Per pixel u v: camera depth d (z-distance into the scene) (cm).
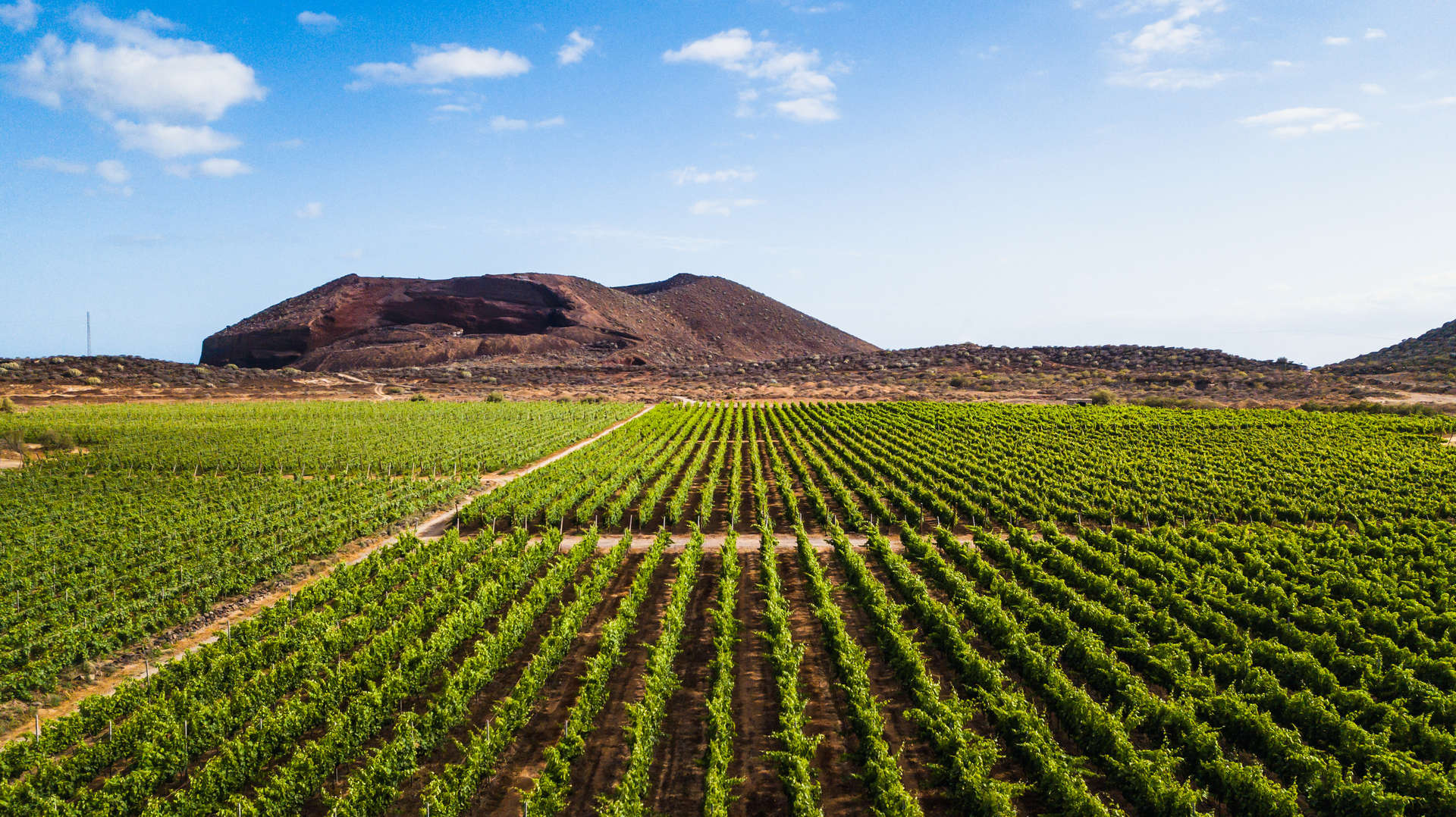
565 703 2080
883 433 7269
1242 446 6034
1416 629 2241
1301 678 2014
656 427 7962
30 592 2831
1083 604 2469
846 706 2066
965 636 2292
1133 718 1753
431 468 5709
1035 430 7144
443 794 1559
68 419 7700
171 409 8869
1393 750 1667
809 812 1498
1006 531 4038
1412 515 3947
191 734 1773
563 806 1567
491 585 2691
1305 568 2844
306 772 1625
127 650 2427
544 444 6738
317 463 5703
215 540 3538
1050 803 1609
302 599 2638
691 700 2084
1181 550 3231
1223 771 1555
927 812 1620
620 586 3042
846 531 3991
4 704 2039
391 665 2191
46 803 1480
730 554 3081
